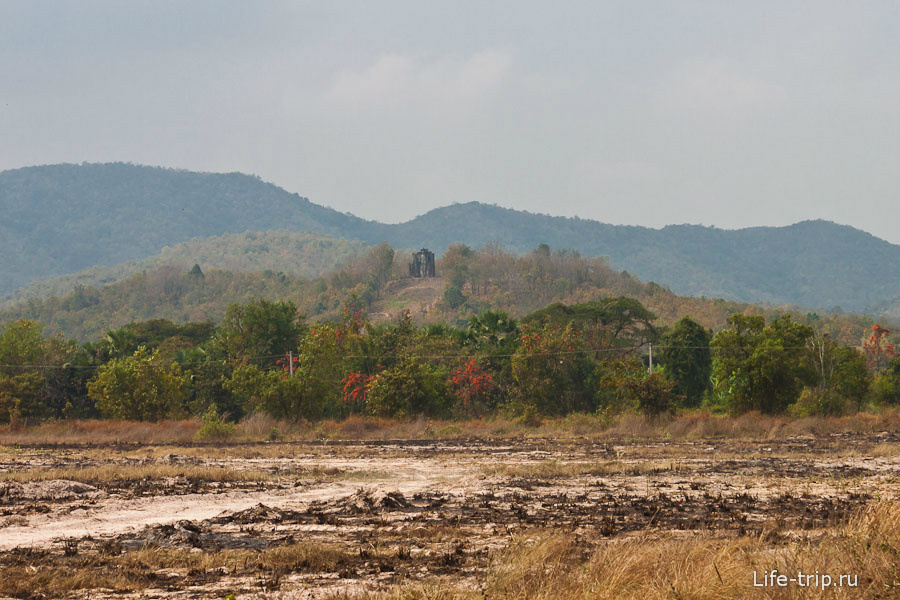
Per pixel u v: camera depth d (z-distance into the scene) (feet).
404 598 57.98
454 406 374.22
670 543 72.28
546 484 132.46
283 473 160.45
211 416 308.60
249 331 465.88
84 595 64.34
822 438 241.55
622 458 185.47
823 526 88.79
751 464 163.73
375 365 410.52
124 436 283.38
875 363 629.92
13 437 284.00
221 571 72.23
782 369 305.12
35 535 92.53
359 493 115.03
